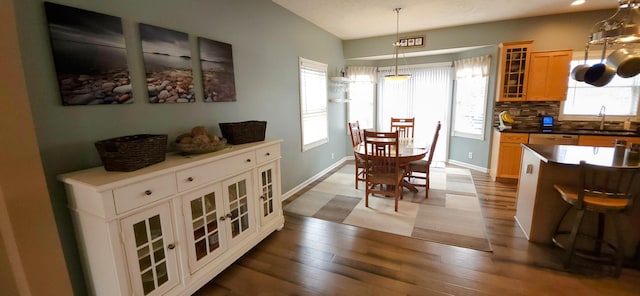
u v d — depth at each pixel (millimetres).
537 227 2598
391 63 5855
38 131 1545
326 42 4871
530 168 2748
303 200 3805
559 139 4035
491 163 4801
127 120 1964
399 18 4148
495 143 4598
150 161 1763
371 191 3539
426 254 2479
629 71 2043
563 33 4160
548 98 4238
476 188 4133
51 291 542
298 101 4102
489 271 2229
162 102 2176
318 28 4562
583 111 4398
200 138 2092
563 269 2229
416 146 3904
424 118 5758
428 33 4844
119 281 1557
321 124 4922
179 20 2281
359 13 3891
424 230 2908
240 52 2955
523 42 4180
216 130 2713
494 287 2049
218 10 2652
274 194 2826
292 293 2045
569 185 2416
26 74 1486
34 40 1502
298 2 3449
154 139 1783
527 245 2582
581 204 2107
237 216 2359
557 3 3656
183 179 1857
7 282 488
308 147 4445
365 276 2209
